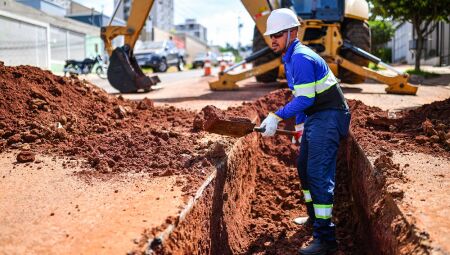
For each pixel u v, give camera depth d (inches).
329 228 159.0
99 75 903.1
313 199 159.5
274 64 459.2
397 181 152.2
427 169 165.6
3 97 218.1
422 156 184.1
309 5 444.5
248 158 239.9
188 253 129.4
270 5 427.8
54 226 116.6
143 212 126.6
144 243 108.0
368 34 472.1
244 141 230.8
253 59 465.7
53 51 1238.9
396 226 125.9
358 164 203.5
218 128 167.8
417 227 115.8
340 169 252.1
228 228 179.3
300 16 446.6
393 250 123.3
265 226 204.1
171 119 254.8
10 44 1014.4
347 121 163.3
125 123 232.1
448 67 961.5
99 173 160.6
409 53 1508.4
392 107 336.2
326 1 439.5
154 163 169.0
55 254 102.2
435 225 116.5
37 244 106.7
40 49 1134.4
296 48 157.9
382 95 416.5
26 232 112.8
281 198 234.4
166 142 198.2
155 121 249.1
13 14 1011.3
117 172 162.2
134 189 145.6
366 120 249.3
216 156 182.2
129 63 450.3
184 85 576.4
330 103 159.6
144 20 448.8
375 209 149.5
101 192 142.3
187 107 334.0
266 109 325.1
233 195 196.1
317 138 157.5
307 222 197.2
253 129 162.1
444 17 724.7
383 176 158.7
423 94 430.3
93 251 103.7
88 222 119.4
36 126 203.8
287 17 157.5
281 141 297.9
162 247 112.8
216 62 1644.9
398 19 784.9
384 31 1647.4
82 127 216.8
